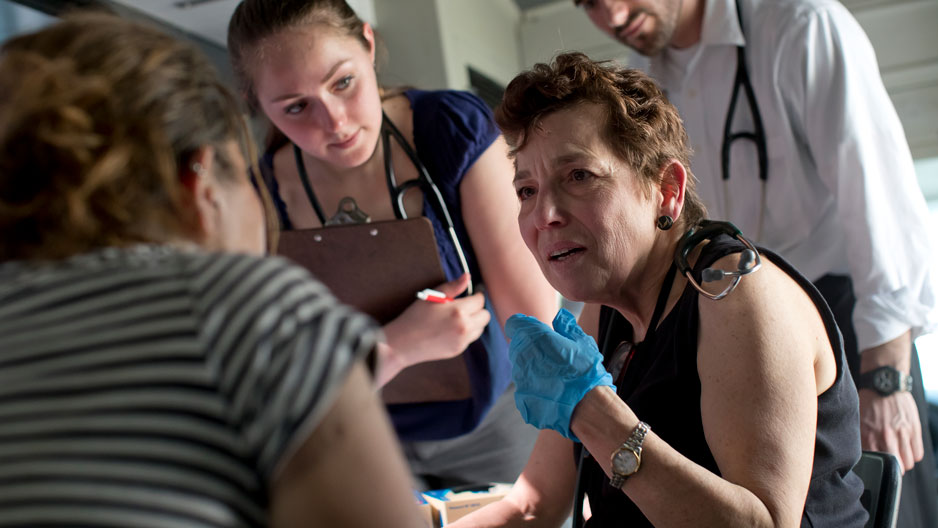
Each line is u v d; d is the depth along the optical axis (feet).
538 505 3.98
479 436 5.11
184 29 9.49
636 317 3.61
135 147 1.77
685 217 3.56
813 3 6.20
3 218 1.77
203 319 1.67
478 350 4.90
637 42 7.02
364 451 1.72
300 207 5.20
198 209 1.96
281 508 1.68
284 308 1.70
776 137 6.48
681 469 2.85
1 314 1.74
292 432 1.61
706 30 6.63
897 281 5.70
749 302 3.03
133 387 1.60
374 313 4.82
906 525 6.11
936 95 17.38
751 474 2.87
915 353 6.16
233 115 2.07
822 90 6.09
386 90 5.16
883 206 5.84
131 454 1.55
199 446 1.57
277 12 4.32
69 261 1.78
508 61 18.72
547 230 3.44
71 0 6.88
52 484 1.53
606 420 2.99
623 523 3.34
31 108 1.72
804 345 3.04
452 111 4.77
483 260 4.97
